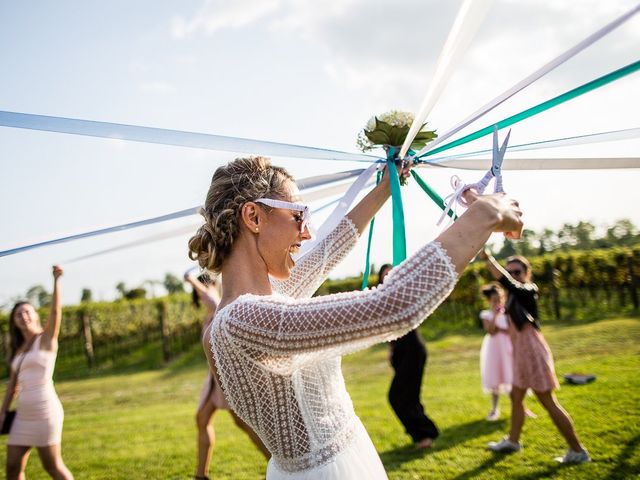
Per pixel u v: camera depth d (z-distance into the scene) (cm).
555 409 414
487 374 583
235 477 467
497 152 121
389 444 517
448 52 121
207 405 449
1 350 1636
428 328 1590
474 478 400
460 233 92
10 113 112
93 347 1759
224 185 119
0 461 634
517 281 476
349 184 194
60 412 418
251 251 118
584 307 1469
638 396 569
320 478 112
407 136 151
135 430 726
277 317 99
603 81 114
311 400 114
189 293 1877
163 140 127
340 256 156
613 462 396
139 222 157
